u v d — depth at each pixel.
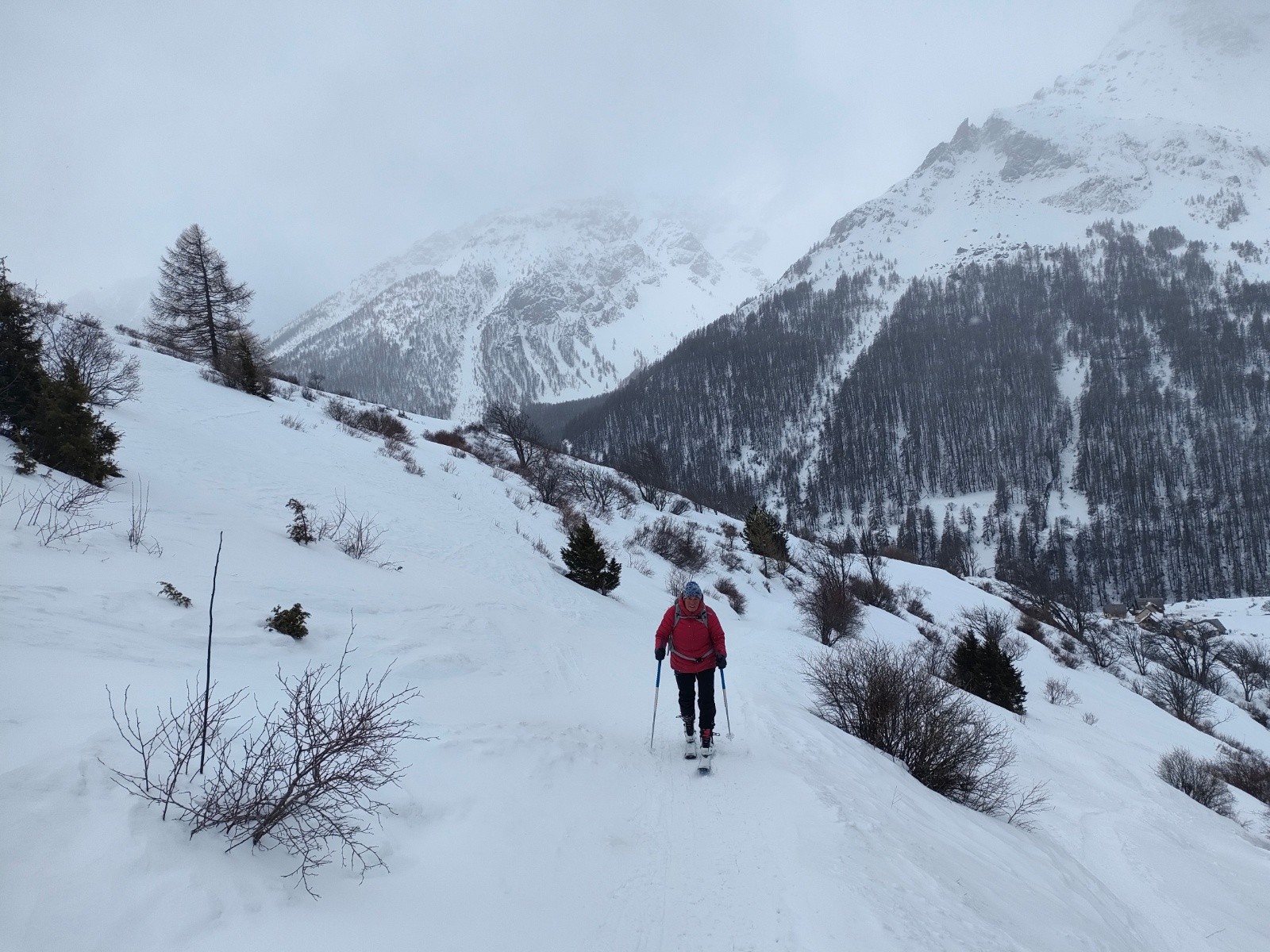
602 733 6.61
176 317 34.84
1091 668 39.97
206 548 9.05
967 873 4.89
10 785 2.66
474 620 10.05
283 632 6.64
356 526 14.71
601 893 3.62
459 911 3.11
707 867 4.05
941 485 163.12
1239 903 8.22
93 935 2.19
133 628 5.52
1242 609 71.12
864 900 3.63
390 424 36.00
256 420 24.03
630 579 24.72
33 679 3.87
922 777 8.76
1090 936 4.80
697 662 6.23
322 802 3.35
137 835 2.64
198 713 3.51
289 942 2.51
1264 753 32.03
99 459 10.94
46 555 6.72
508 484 32.00
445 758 4.71
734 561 36.19
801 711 9.55
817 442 186.38
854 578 37.62
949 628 37.09
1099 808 11.13
